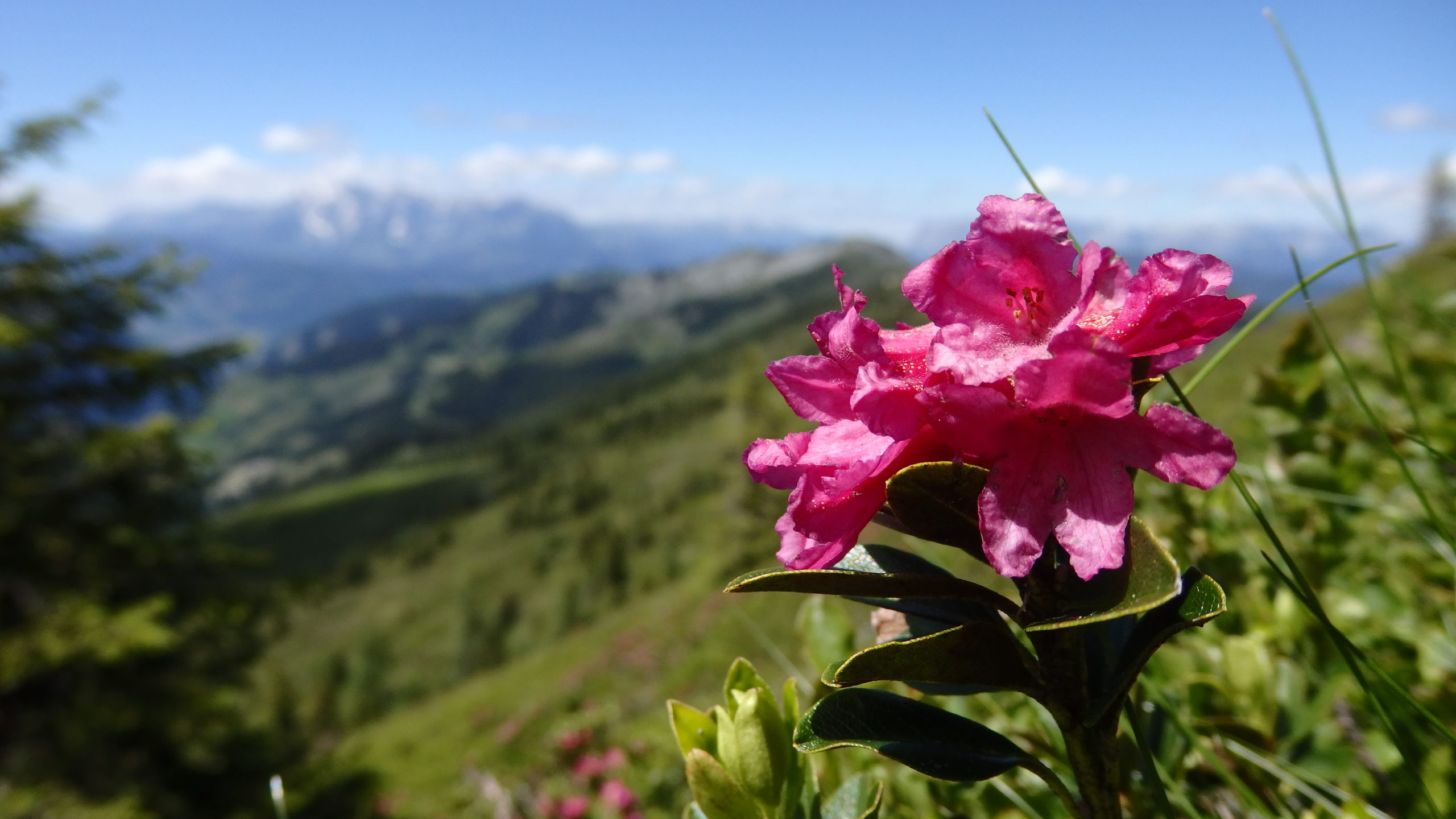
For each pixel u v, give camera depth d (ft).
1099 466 3.62
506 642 325.01
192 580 67.41
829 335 4.18
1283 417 9.21
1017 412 3.62
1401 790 5.59
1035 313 4.11
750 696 4.73
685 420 584.81
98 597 59.62
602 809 19.76
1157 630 3.74
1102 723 3.96
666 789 20.01
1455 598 8.13
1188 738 5.49
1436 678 6.74
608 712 27.14
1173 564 3.29
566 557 392.06
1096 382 3.45
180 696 61.11
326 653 355.97
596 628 173.06
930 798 6.91
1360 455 8.82
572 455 597.52
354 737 169.27
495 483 579.89
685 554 338.95
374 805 71.82
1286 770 5.77
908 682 3.92
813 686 7.37
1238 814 5.90
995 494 3.66
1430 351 10.16
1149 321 3.92
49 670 54.13
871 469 3.91
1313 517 8.82
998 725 6.91
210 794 63.57
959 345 3.85
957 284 4.17
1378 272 8.90
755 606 73.26
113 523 64.90
